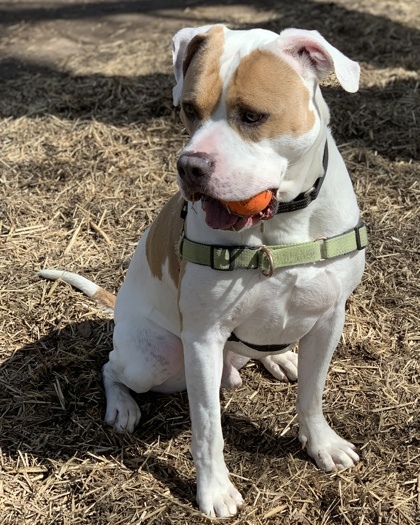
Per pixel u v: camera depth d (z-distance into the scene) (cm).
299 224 92
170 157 180
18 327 136
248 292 93
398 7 251
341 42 226
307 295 95
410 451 110
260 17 248
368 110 191
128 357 113
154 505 103
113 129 190
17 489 107
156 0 275
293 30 84
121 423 116
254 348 105
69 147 185
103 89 207
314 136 84
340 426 115
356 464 109
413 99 196
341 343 130
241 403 120
